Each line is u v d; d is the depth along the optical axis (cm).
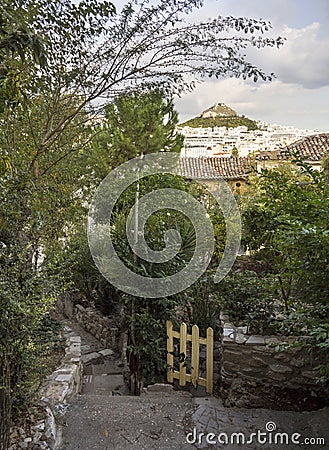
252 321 371
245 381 349
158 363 455
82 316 733
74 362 407
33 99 363
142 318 453
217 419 320
